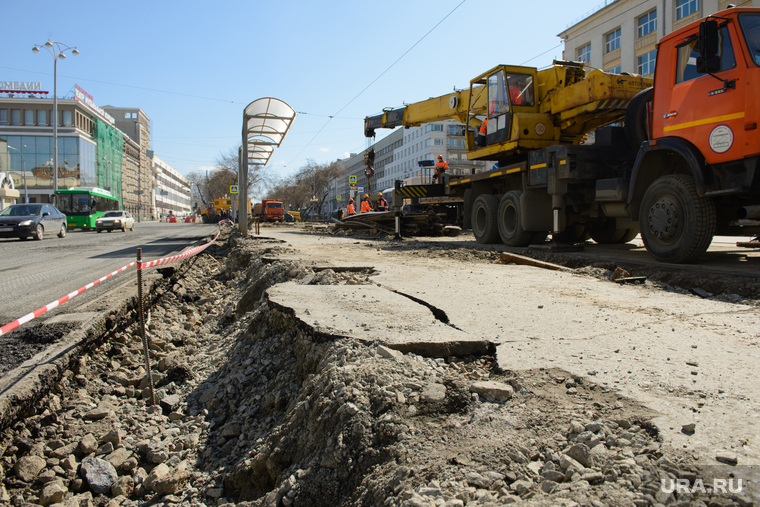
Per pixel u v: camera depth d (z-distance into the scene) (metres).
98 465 3.16
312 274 6.62
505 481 1.78
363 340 3.37
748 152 5.71
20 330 4.76
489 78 11.77
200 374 4.71
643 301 4.73
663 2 28.91
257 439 3.20
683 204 6.65
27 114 71.31
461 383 2.64
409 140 93.69
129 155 107.75
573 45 38.25
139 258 4.32
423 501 1.68
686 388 2.47
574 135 11.05
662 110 6.95
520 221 10.45
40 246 16.31
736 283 5.25
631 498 1.58
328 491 2.16
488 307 4.42
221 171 79.12
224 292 9.33
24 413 3.42
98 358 4.79
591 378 2.62
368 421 2.35
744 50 5.79
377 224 19.00
